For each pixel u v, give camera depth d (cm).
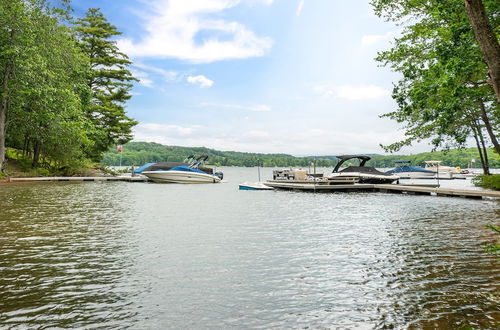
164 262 698
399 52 1673
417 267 663
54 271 631
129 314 453
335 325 422
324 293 532
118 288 549
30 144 4172
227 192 2833
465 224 1178
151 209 1583
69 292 529
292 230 1062
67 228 1049
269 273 631
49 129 3284
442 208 1694
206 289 548
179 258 729
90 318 439
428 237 951
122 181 4231
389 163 11769
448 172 5741
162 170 4178
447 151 2406
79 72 3594
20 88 2988
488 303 484
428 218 1331
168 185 3744
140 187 3300
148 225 1135
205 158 4669
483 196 2370
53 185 2988
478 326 414
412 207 1734
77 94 3603
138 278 598
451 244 859
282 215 1412
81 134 3528
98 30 4806
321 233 1016
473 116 2475
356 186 2997
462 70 1044
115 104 4794
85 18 4847
